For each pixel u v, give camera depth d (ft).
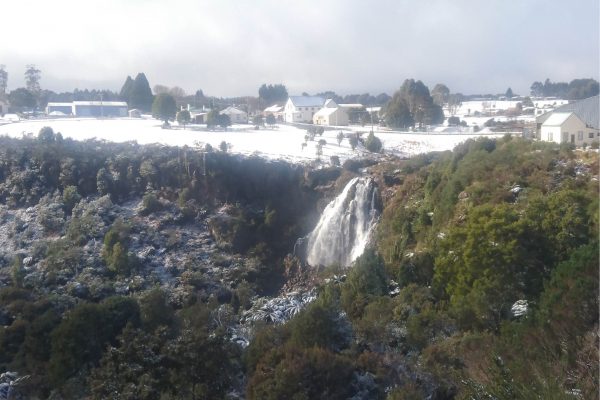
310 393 47.50
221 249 125.90
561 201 78.13
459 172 104.17
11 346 70.13
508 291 68.28
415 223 105.91
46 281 103.71
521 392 35.42
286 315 84.89
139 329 53.83
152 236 125.39
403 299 72.95
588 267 54.29
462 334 59.88
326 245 129.29
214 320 76.95
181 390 47.80
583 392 36.17
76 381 55.57
